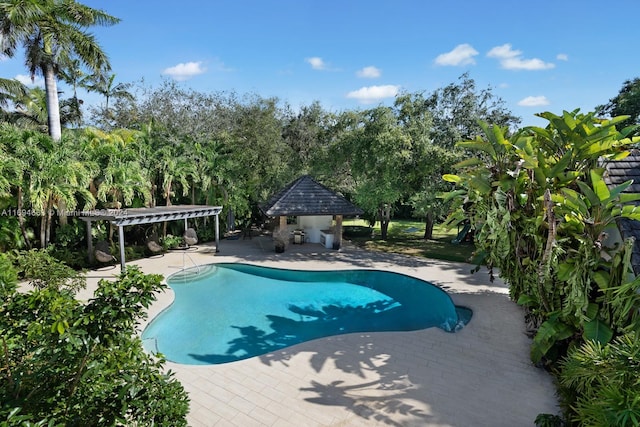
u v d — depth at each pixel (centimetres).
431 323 1226
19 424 282
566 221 809
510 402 722
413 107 2314
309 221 2458
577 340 815
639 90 2472
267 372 830
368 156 2178
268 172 2862
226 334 1135
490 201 942
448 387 774
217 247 2069
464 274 1659
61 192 1463
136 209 1845
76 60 2052
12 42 1717
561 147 906
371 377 812
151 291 382
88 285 1426
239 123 3058
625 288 576
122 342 388
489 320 1134
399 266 1800
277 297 1467
